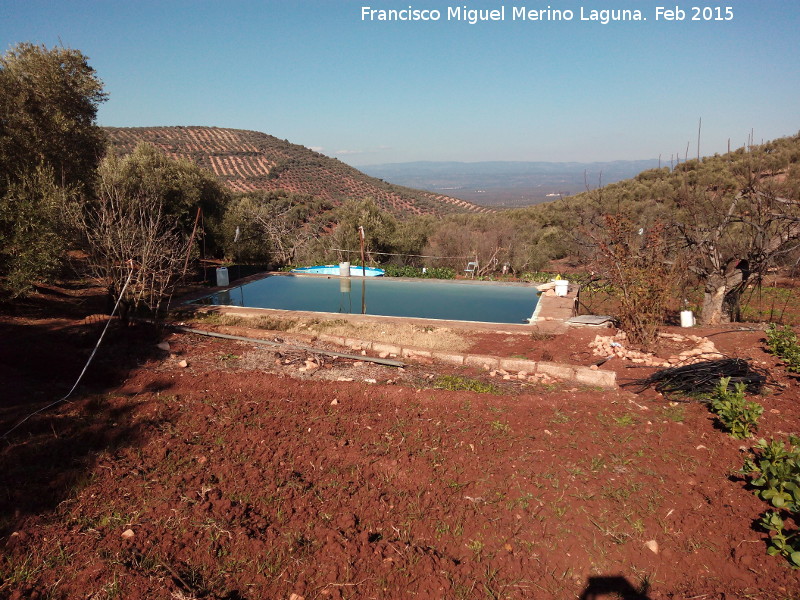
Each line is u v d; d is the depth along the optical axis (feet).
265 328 29.94
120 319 27.81
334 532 10.69
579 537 10.76
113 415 16.61
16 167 32.55
